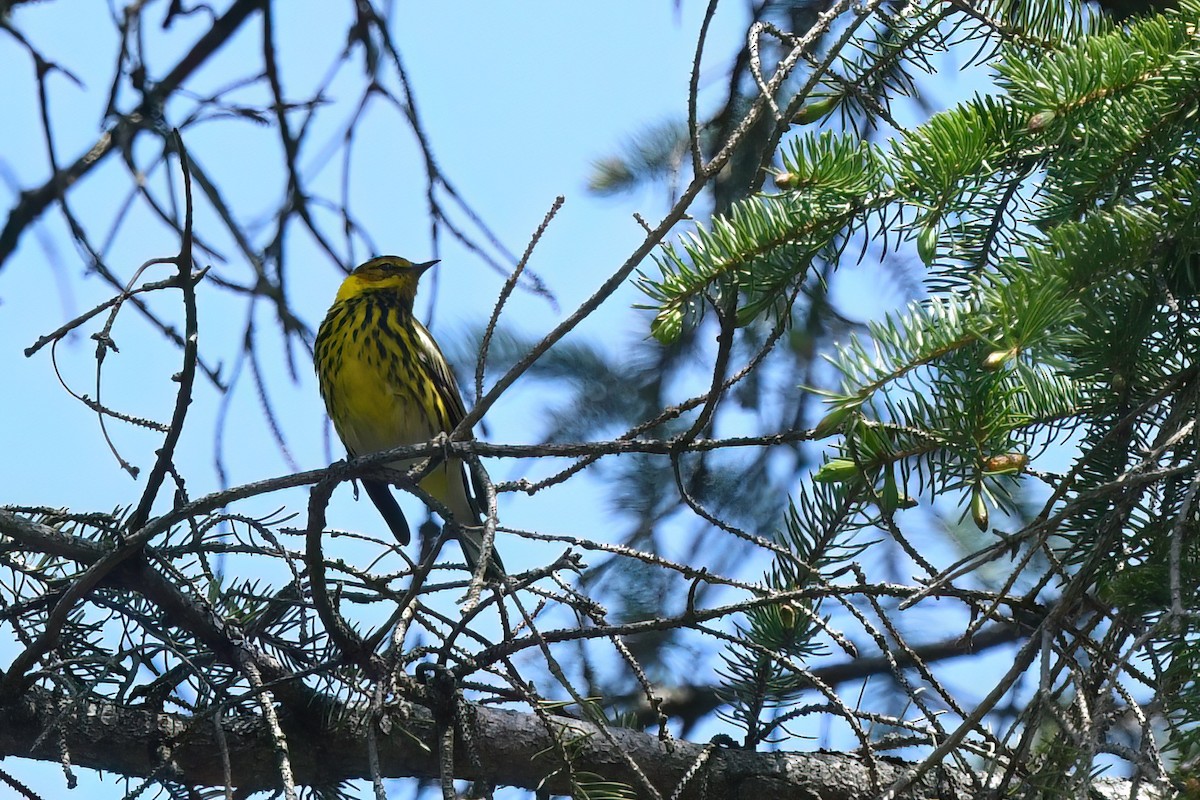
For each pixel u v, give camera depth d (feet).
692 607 22.31
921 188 18.93
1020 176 20.38
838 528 25.12
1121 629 19.04
